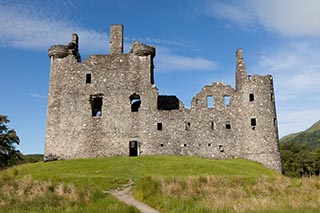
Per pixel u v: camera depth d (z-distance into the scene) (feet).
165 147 146.51
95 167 118.52
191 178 80.48
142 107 149.79
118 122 148.77
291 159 280.31
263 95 148.36
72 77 153.79
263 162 141.38
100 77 153.38
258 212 50.08
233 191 70.28
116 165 121.08
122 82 152.35
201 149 147.13
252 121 147.02
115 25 160.25
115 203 59.11
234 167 121.49
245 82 151.53
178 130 148.36
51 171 113.91
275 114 150.00
